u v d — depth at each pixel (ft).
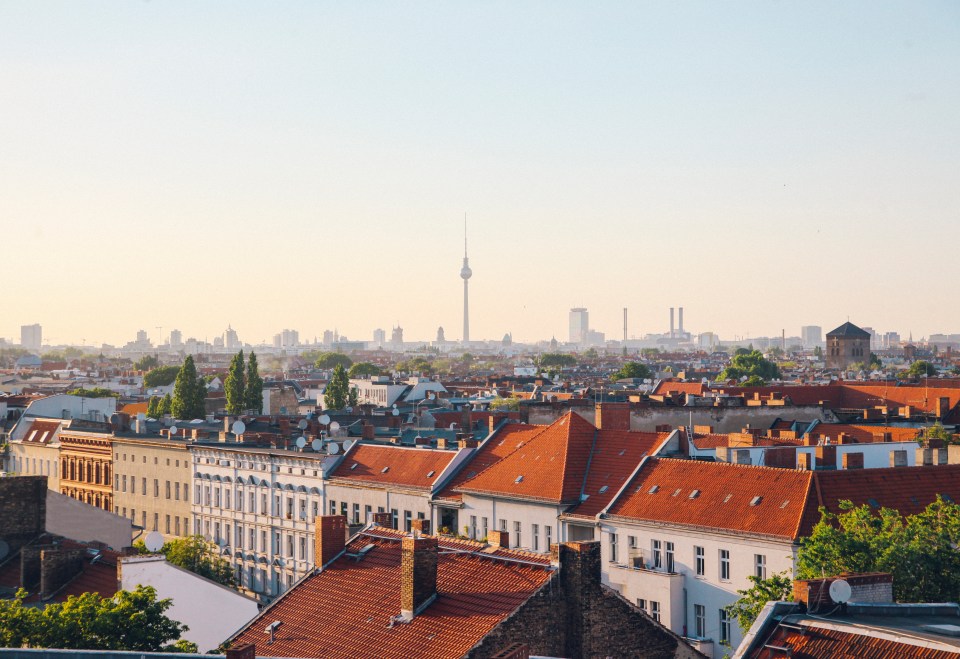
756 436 463.42
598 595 230.27
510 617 223.51
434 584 237.66
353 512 488.02
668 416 579.89
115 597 250.98
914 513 343.67
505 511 418.10
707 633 348.79
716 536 346.74
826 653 165.17
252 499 544.62
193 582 288.92
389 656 226.38
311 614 252.62
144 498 624.59
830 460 402.72
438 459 469.16
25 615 230.89
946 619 177.27
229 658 186.70
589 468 409.90
